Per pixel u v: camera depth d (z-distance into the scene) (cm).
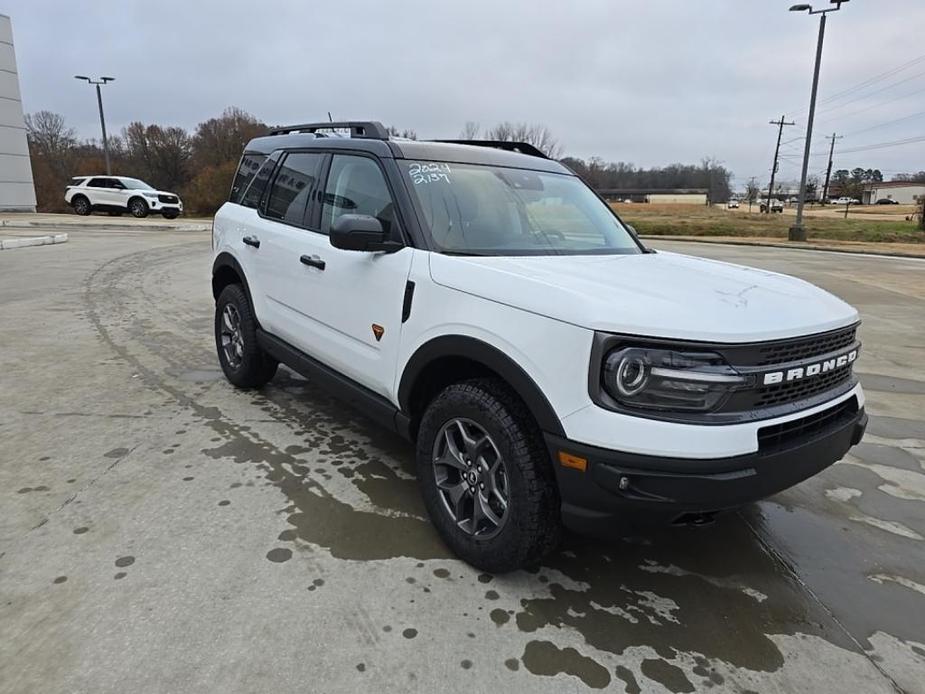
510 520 233
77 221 2225
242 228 438
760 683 200
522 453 228
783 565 269
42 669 191
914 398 508
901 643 222
